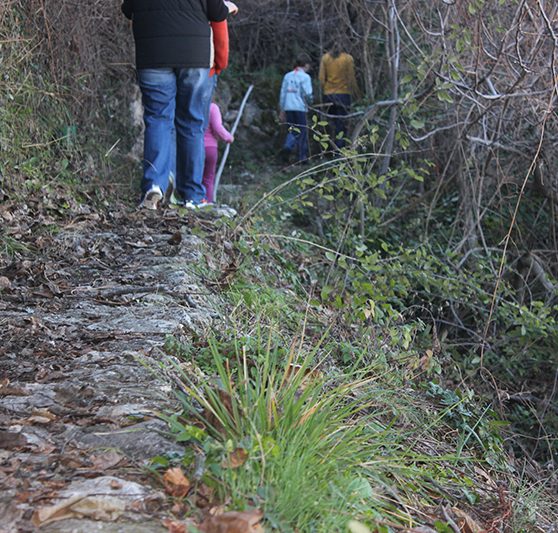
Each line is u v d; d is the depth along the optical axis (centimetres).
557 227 1050
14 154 792
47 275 545
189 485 256
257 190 1225
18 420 307
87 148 967
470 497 362
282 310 527
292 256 719
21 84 841
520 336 796
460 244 938
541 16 816
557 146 956
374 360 475
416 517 306
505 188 1081
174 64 794
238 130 1697
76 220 718
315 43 1808
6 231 620
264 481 259
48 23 927
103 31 1080
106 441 290
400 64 1106
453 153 996
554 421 775
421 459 354
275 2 1823
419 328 574
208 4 798
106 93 1075
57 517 239
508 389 794
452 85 815
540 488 442
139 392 337
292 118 1541
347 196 1056
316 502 255
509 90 881
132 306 482
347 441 307
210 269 584
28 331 425
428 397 487
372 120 1303
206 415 300
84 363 379
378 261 685
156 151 796
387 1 1022
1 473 264
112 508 243
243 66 1830
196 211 749
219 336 442
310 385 321
